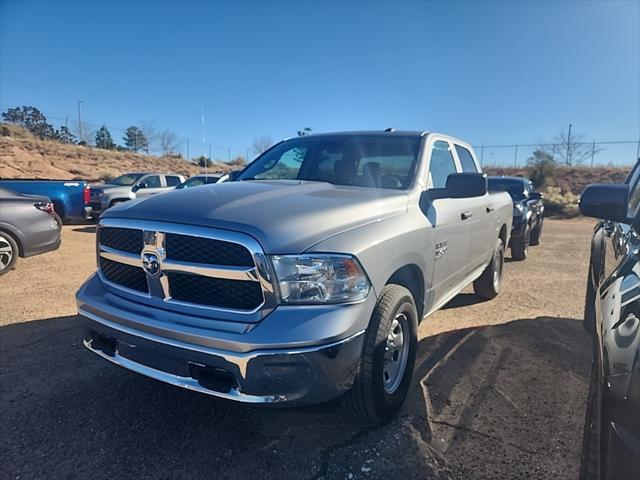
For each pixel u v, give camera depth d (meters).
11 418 2.92
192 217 2.41
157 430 2.81
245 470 2.47
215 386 2.31
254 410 3.04
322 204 2.67
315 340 2.19
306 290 2.26
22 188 11.95
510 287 6.63
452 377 3.56
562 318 5.07
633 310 1.62
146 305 2.56
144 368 2.55
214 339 2.24
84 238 10.91
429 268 3.32
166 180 17.17
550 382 3.49
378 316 2.60
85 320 2.81
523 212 9.14
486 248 5.09
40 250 7.11
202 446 2.66
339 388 2.32
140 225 2.54
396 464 2.54
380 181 3.52
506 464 2.54
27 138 43.56
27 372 3.54
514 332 4.57
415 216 3.14
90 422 2.88
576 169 36.03
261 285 2.23
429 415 3.02
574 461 2.57
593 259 4.14
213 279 2.35
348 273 2.35
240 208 2.50
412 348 3.04
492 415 3.03
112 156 44.53
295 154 4.17
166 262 2.45
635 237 2.19
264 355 2.18
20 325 4.55
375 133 4.11
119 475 2.42
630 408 1.30
